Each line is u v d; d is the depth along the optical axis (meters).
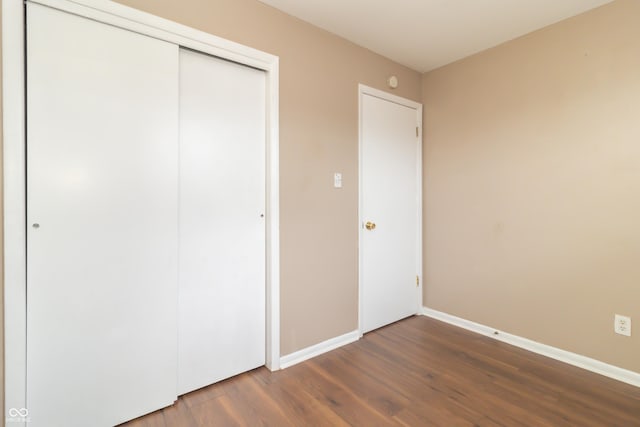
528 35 2.34
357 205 2.54
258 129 2.05
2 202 1.27
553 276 2.23
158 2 1.59
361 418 1.61
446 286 2.93
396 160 2.87
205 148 1.83
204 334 1.86
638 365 1.89
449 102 2.88
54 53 1.37
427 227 3.09
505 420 1.59
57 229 1.39
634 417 1.61
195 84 1.79
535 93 2.30
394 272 2.89
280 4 1.99
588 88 2.05
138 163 1.58
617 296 1.96
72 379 1.45
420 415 1.63
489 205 2.59
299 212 2.17
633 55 1.88
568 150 2.14
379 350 2.36
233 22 1.84
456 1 1.96
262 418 1.61
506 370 2.07
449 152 2.88
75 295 1.44
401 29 2.29
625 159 1.92
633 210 1.89
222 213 1.90
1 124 1.25
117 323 1.55
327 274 2.35
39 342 1.38
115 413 1.56
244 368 2.03
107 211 1.51
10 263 1.29
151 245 1.63
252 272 2.04
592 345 2.06
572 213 2.14
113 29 1.50
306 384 1.91
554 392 1.82
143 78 1.58
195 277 1.81
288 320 2.13
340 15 2.11
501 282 2.53
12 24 1.26
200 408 1.69
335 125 2.37
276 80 2.03
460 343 2.48
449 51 2.63
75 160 1.42
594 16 2.02
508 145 2.46
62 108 1.39
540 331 2.31
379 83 2.68
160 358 1.68
